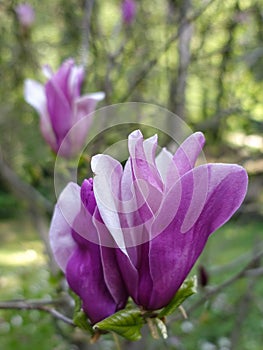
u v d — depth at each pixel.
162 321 0.22
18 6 0.68
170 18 0.66
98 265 0.23
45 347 0.80
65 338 0.59
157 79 0.74
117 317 0.22
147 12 0.78
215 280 0.93
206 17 0.70
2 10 0.69
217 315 0.79
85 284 0.23
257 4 0.69
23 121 0.81
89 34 0.64
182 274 0.22
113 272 0.22
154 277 0.22
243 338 0.90
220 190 0.21
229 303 0.81
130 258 0.22
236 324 0.65
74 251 0.23
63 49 0.77
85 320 0.24
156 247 0.21
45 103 0.35
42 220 0.61
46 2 0.79
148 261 0.22
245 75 0.71
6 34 0.77
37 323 0.75
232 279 0.42
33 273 0.88
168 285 0.22
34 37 0.82
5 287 1.00
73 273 0.23
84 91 0.59
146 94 0.73
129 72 0.74
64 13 0.76
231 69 0.71
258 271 0.42
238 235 1.00
